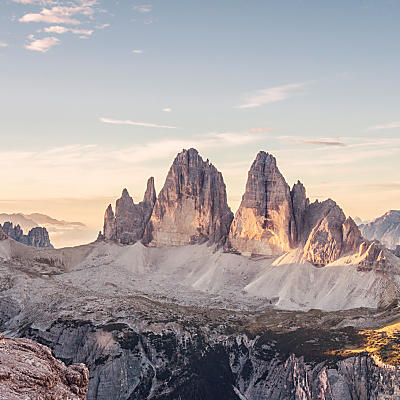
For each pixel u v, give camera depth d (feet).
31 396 152.46
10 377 155.53
